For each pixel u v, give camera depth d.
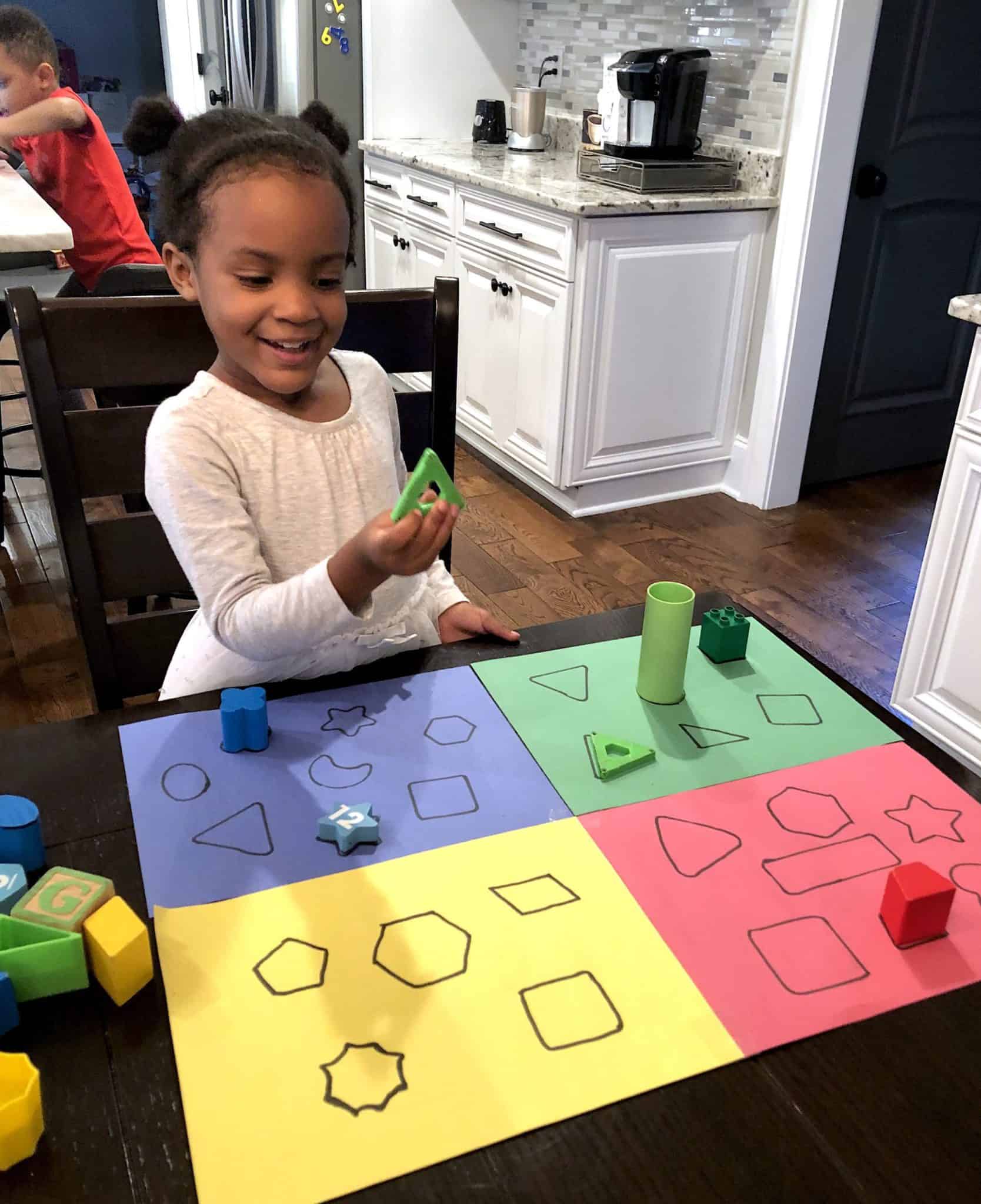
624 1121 0.54
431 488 0.78
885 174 2.77
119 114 5.80
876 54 2.61
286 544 0.98
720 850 0.73
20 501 2.83
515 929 0.65
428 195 3.28
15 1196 0.49
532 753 0.83
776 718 0.89
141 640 1.14
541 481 3.05
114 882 0.68
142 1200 0.49
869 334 3.03
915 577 2.65
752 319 2.91
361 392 1.05
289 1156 0.51
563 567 2.64
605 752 0.82
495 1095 0.55
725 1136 0.53
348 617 0.80
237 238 0.81
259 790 0.77
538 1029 0.58
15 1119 0.50
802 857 0.72
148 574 1.11
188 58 4.75
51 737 0.82
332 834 0.72
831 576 2.64
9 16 2.56
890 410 3.20
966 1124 0.54
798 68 2.59
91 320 1.03
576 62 3.42
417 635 1.08
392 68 3.57
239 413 0.95
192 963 0.62
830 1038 0.59
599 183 2.81
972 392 1.69
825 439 3.12
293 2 3.47
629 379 2.80
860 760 0.83
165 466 0.90
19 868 0.66
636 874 0.70
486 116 3.54
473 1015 0.59
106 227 2.71
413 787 0.78
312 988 0.60
